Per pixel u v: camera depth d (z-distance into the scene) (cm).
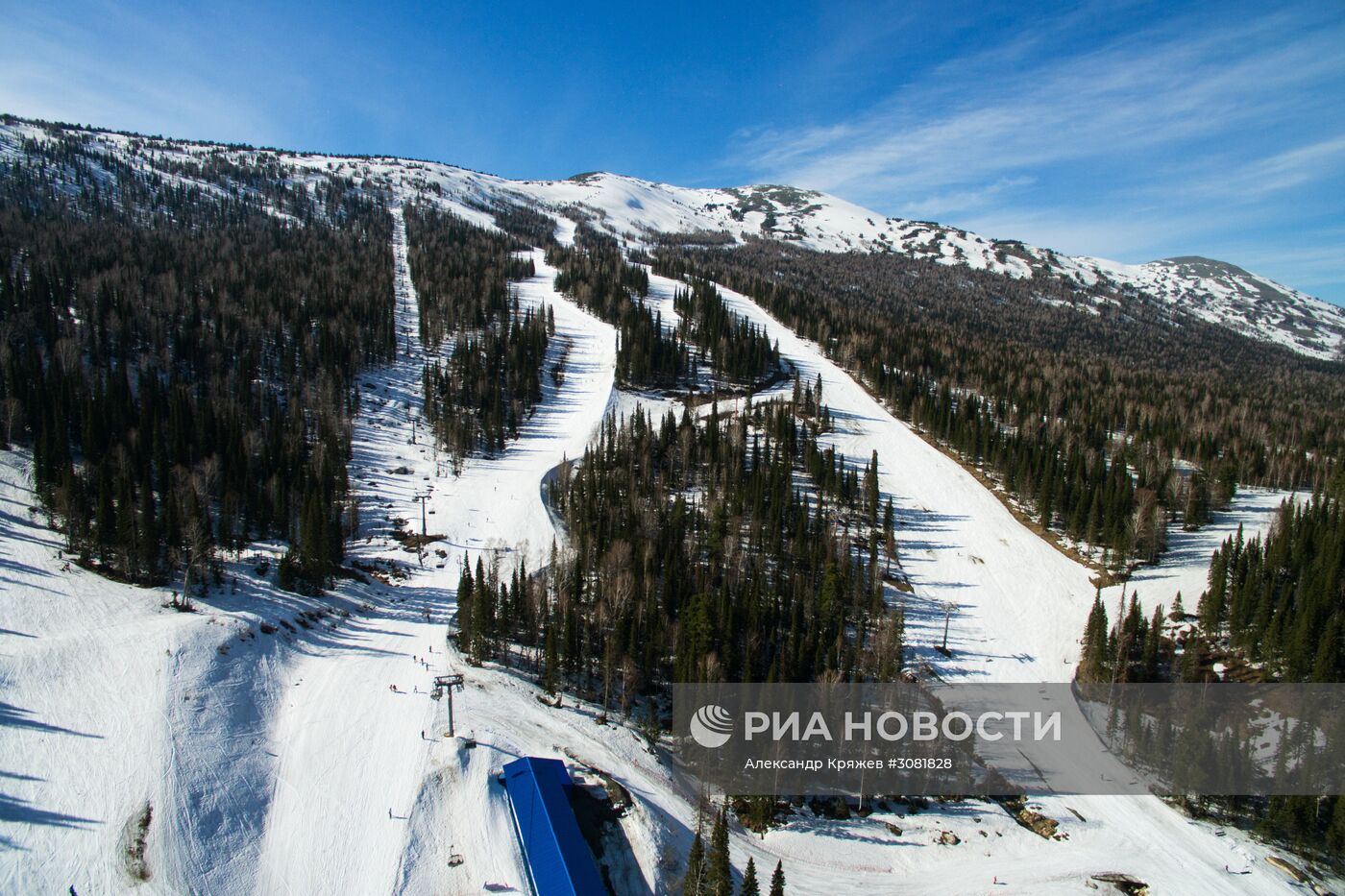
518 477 12112
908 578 10481
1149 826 6431
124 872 4188
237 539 8900
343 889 4316
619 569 8400
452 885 4341
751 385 17112
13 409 9194
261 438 11188
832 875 5541
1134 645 8331
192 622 6581
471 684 6488
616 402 15512
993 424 14700
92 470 8938
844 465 13575
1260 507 11994
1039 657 8938
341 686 6328
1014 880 5678
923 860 5847
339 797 4988
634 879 4722
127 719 5281
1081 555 10975
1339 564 8231
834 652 7750
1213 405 18288
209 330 14050
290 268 19588
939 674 8569
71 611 6538
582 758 5694
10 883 3981
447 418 13400
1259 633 7862
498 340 16900
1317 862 5991
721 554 9706
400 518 10569
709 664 6938
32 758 4784
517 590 7806
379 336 16438
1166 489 11938
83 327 12650
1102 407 16462
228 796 4906
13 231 17012
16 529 7750
